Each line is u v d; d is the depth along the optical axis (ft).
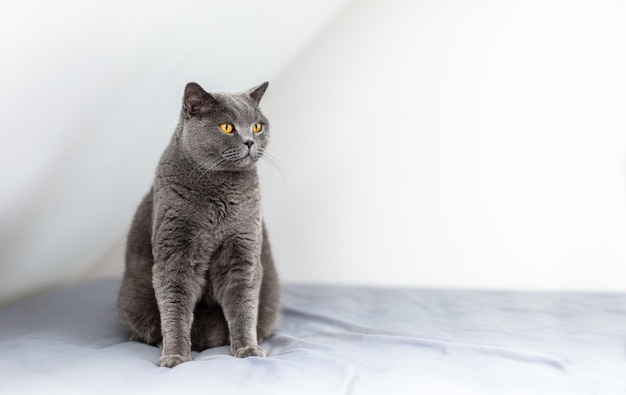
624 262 7.65
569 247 7.80
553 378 4.19
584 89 7.62
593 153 7.64
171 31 5.25
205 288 5.49
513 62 7.84
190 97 5.19
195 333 5.54
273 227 8.62
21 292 7.70
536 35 7.74
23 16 3.97
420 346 5.04
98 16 4.44
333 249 8.50
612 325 5.83
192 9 5.20
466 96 8.01
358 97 8.34
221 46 6.13
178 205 5.12
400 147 8.24
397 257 8.35
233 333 5.21
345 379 4.12
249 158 5.22
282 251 8.62
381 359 4.70
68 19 4.25
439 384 4.07
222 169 5.19
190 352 5.09
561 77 7.68
